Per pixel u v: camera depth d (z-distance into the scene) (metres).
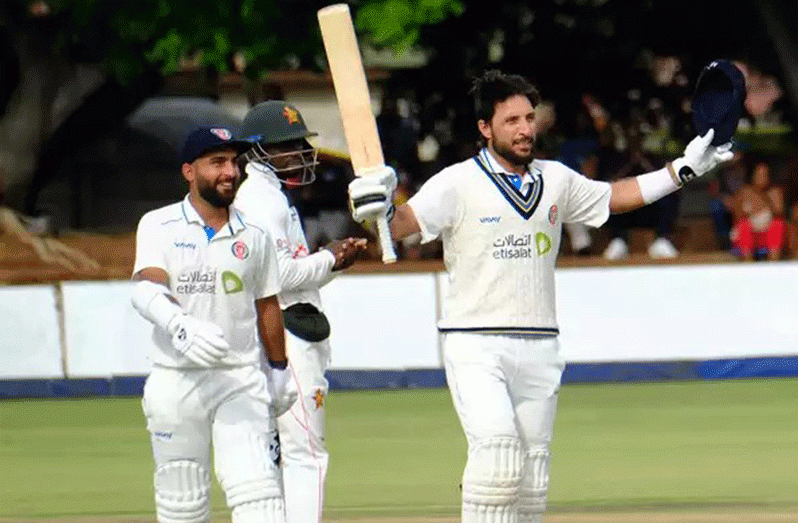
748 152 77.00
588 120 76.50
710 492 32.44
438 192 22.39
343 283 52.44
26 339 52.53
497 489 21.97
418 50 77.62
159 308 20.81
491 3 76.94
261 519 21.06
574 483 33.78
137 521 30.27
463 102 77.75
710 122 23.17
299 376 24.27
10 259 60.53
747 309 52.69
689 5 77.56
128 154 89.31
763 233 62.97
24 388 52.44
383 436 41.53
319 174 67.94
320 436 24.50
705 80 23.33
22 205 72.00
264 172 24.03
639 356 52.59
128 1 65.19
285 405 22.11
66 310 52.38
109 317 52.38
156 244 21.30
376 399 49.66
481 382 22.23
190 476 21.55
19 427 44.97
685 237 71.25
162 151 89.31
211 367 21.27
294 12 66.25
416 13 62.34
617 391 50.22
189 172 21.36
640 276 52.56
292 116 24.16
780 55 74.38
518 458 22.08
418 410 46.81
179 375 21.28
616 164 69.12
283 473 24.39
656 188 23.22
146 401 21.50
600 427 42.41
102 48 68.62
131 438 42.28
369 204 21.41
